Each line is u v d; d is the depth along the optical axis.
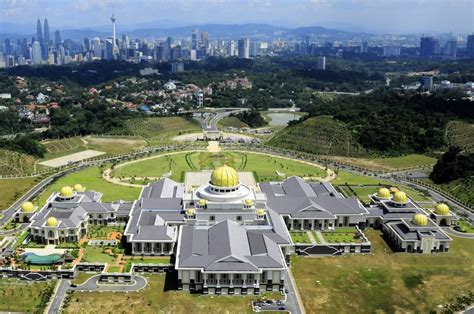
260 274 175.50
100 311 162.50
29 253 198.50
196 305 167.50
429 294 176.50
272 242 194.12
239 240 189.38
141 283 181.88
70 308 163.88
